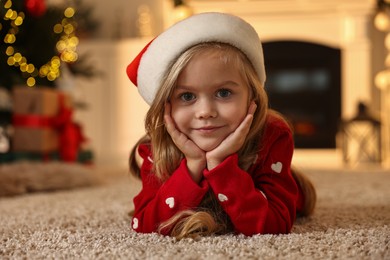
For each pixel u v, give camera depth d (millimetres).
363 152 3467
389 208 1269
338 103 3666
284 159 998
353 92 3594
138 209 1029
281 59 3729
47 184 1766
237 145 938
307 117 3754
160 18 3926
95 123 3660
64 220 1150
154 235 966
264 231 948
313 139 3709
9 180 1690
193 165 962
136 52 3592
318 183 1933
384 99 3670
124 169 2867
